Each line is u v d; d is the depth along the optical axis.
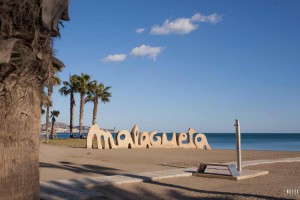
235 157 21.36
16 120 3.84
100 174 12.43
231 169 11.38
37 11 3.93
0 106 3.76
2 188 3.70
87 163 16.39
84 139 44.62
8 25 3.80
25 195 3.85
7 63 3.66
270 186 9.80
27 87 3.95
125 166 15.45
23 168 3.86
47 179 10.92
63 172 12.77
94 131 28.64
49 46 4.25
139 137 30.42
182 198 8.25
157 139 31.27
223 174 11.74
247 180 11.12
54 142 38.03
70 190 8.47
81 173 12.63
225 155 23.19
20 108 3.88
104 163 16.59
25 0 3.87
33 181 3.96
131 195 8.54
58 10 3.93
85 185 9.30
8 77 3.78
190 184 10.34
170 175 11.59
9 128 3.79
